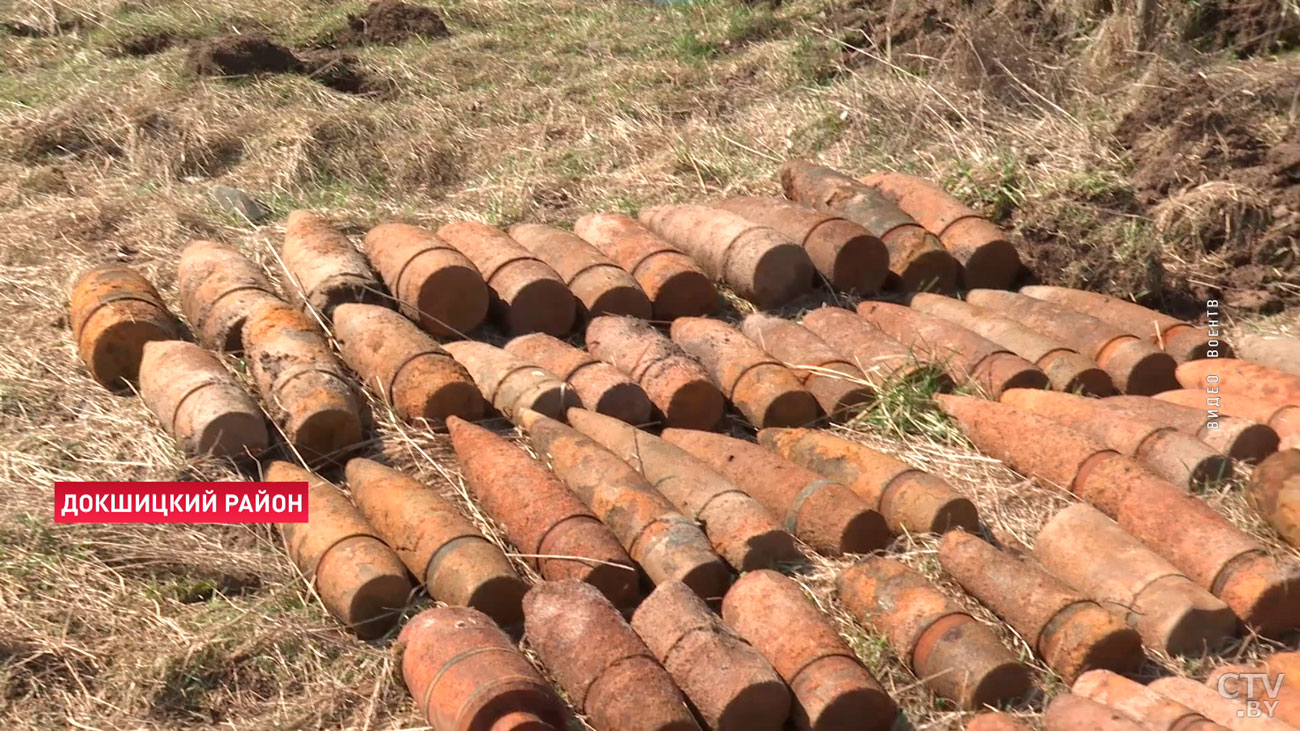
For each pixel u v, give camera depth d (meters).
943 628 4.44
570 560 4.79
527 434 5.61
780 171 7.93
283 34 11.46
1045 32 9.92
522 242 7.04
